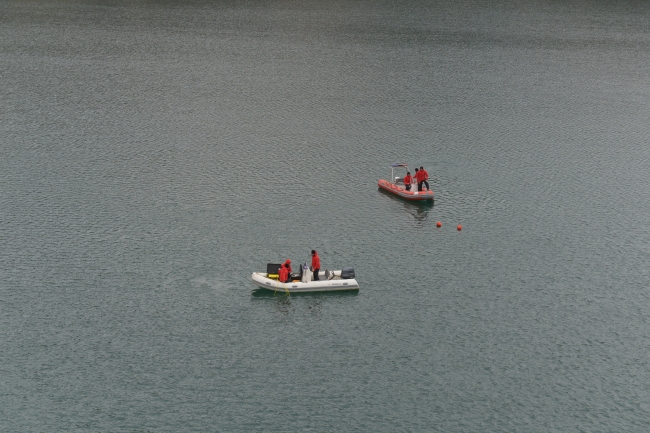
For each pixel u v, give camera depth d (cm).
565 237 11281
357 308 9281
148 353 8331
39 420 7350
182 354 8344
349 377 8100
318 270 9650
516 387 8025
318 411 7612
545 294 9762
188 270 9962
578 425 7525
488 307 9425
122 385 7850
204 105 17138
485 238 11156
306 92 18538
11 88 17750
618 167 14138
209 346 8488
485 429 7450
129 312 9025
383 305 9369
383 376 8131
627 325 9144
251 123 16000
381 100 18088
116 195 12094
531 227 11562
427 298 9569
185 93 18012
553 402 7819
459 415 7619
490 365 8356
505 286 9906
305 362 8294
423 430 7406
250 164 13638
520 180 13375
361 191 12638
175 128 15450
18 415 7400
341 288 9606
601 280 10125
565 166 14112
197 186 12562
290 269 9625
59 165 13212
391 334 8825
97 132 15012
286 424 7425
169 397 7712
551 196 12725
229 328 8806
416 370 8244
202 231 11006
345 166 13725
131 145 14362
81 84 18350
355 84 19462
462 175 13512
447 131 15938
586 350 8656
